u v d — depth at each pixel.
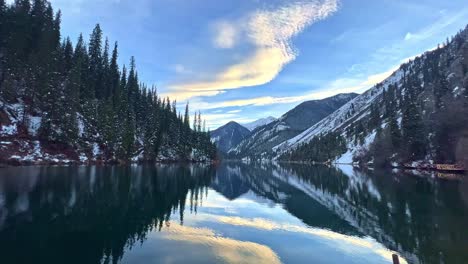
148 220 25.45
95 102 101.88
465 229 23.64
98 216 25.75
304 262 16.72
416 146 113.12
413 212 30.41
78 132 85.31
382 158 127.12
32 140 71.88
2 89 72.62
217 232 22.50
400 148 120.44
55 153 74.81
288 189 52.09
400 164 117.56
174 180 58.81
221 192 46.56
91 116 96.06
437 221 26.41
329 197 41.72
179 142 155.88
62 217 24.44
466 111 95.75
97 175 54.72
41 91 77.62
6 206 26.50
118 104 109.19
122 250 17.67
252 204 35.84
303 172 103.75
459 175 77.94
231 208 32.91
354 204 35.72
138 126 126.12
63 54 101.38
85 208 28.22
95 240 19.42
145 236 20.73
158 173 71.88
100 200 32.50
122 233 21.22
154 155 122.44
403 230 23.55
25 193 32.47
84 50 112.81
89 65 112.38
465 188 48.34
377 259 17.34
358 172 97.88
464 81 129.00
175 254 17.20
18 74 79.19
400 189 48.69
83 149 84.75
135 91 135.50
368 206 34.22
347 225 25.36
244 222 26.12
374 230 23.73
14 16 85.50
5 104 71.69
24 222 22.41
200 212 29.91
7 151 62.59
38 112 79.56
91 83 107.88
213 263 15.97
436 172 91.44
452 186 51.47
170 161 134.50
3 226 21.22
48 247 17.69
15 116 72.25
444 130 100.69
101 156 88.69
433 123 111.38
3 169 53.28
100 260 15.99
